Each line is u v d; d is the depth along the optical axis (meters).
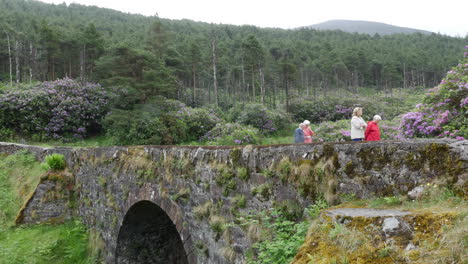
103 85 24.02
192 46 36.78
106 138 21.69
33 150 13.84
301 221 3.45
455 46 96.50
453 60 65.81
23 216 10.92
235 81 46.91
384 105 33.56
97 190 9.61
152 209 7.83
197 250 5.21
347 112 29.84
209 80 42.84
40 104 20.89
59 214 11.10
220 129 19.38
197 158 5.32
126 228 8.22
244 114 22.14
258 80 45.00
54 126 20.84
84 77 28.98
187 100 34.78
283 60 31.62
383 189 2.85
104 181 9.05
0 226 10.52
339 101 31.66
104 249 8.91
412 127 7.98
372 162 2.97
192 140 19.95
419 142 2.72
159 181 6.43
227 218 4.57
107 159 9.03
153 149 6.86
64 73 38.62
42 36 33.16
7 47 39.66
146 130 18.44
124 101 21.58
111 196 8.69
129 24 77.81
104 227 9.05
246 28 99.75
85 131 21.67
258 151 4.16
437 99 7.72
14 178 12.74
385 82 58.62
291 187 3.66
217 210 4.77
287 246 3.06
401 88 63.19
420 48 86.25
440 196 2.42
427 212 2.19
